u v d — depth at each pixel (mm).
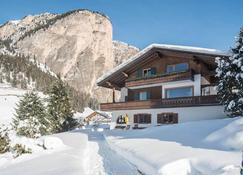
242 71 24219
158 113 34594
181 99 32000
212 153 11328
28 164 13320
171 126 23875
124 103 37969
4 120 73250
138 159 13305
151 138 19766
